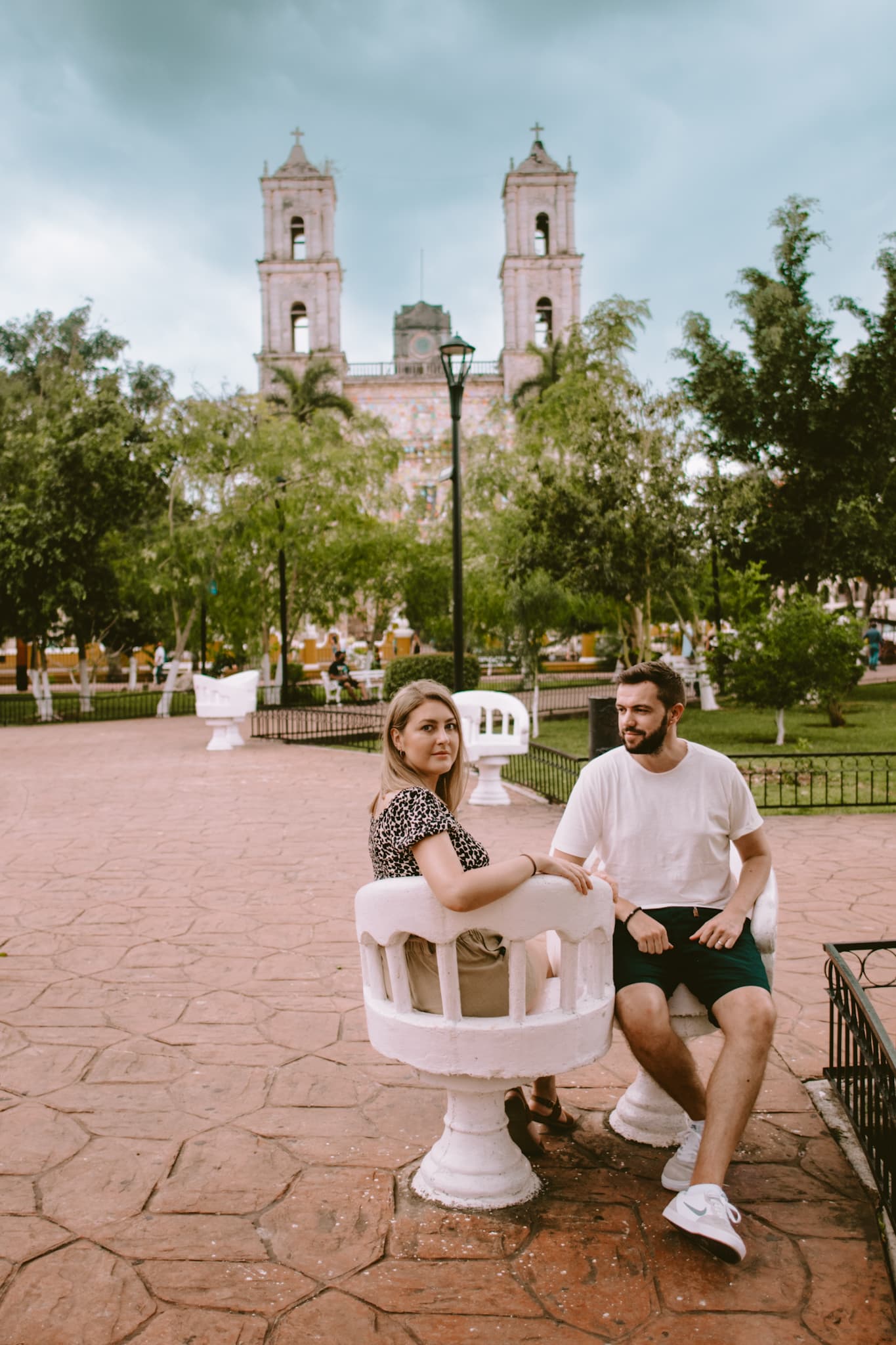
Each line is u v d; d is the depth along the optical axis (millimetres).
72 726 20297
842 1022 3408
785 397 21531
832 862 6957
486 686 25906
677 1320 2227
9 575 20703
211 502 23078
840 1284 2357
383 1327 2207
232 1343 2154
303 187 50656
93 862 7164
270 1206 2707
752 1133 3137
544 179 51125
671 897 3014
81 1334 2180
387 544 26688
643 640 19719
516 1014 2514
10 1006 4262
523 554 18328
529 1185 2773
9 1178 2852
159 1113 3271
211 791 10602
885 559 21406
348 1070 3617
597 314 22625
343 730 17469
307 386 39188
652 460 17625
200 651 27203
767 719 18391
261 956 4977
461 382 12898
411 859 2598
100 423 21844
